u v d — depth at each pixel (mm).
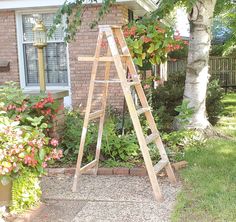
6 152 3635
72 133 6047
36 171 4066
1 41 9320
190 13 6973
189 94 7156
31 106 5594
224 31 17562
